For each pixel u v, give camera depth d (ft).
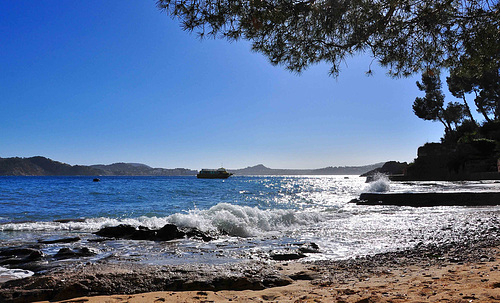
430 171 163.94
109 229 28.86
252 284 13.33
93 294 12.48
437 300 8.88
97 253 21.22
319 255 20.45
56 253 20.81
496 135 156.35
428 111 198.59
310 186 219.41
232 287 13.24
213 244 24.81
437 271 13.48
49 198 80.59
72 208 58.70
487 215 37.17
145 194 100.01
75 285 12.81
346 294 10.62
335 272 15.21
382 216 42.14
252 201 82.38
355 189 166.09
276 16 14.79
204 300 10.92
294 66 17.42
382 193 63.21
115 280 13.65
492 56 18.26
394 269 14.97
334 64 17.15
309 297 10.59
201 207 64.49
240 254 20.70
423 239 24.20
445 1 15.35
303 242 25.04
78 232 29.78
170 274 14.53
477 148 153.69
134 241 25.91
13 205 62.69
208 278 13.91
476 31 16.81
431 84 185.98
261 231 32.40
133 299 11.16
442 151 165.68
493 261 14.71
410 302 8.93
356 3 14.52
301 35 16.29
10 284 13.41
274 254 20.11
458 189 76.28
